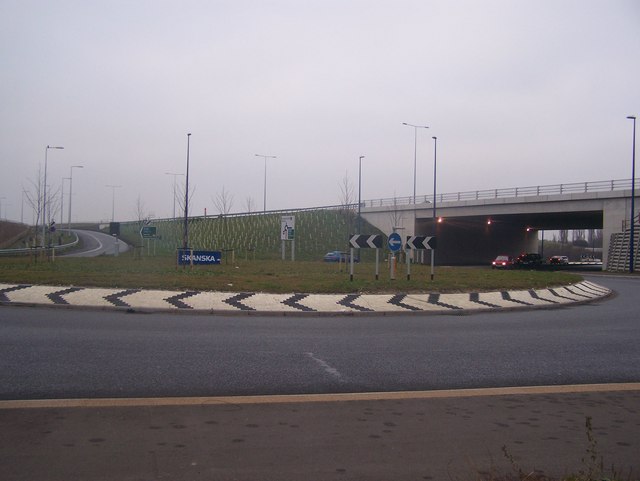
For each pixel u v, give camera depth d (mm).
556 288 23672
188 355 9773
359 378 8484
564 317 16906
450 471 5047
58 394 7184
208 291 18406
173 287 18719
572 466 5211
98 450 5324
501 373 9062
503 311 18516
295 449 5488
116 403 6812
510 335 13000
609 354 10875
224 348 10500
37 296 17078
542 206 49156
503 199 51281
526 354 10688
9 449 5297
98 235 89500
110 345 10469
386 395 7500
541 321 15812
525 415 6762
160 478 4746
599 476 4828
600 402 7406
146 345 10586
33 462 5008
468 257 63656
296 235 61656
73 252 55938
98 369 8570
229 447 5496
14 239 71438
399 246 22688
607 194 45312
